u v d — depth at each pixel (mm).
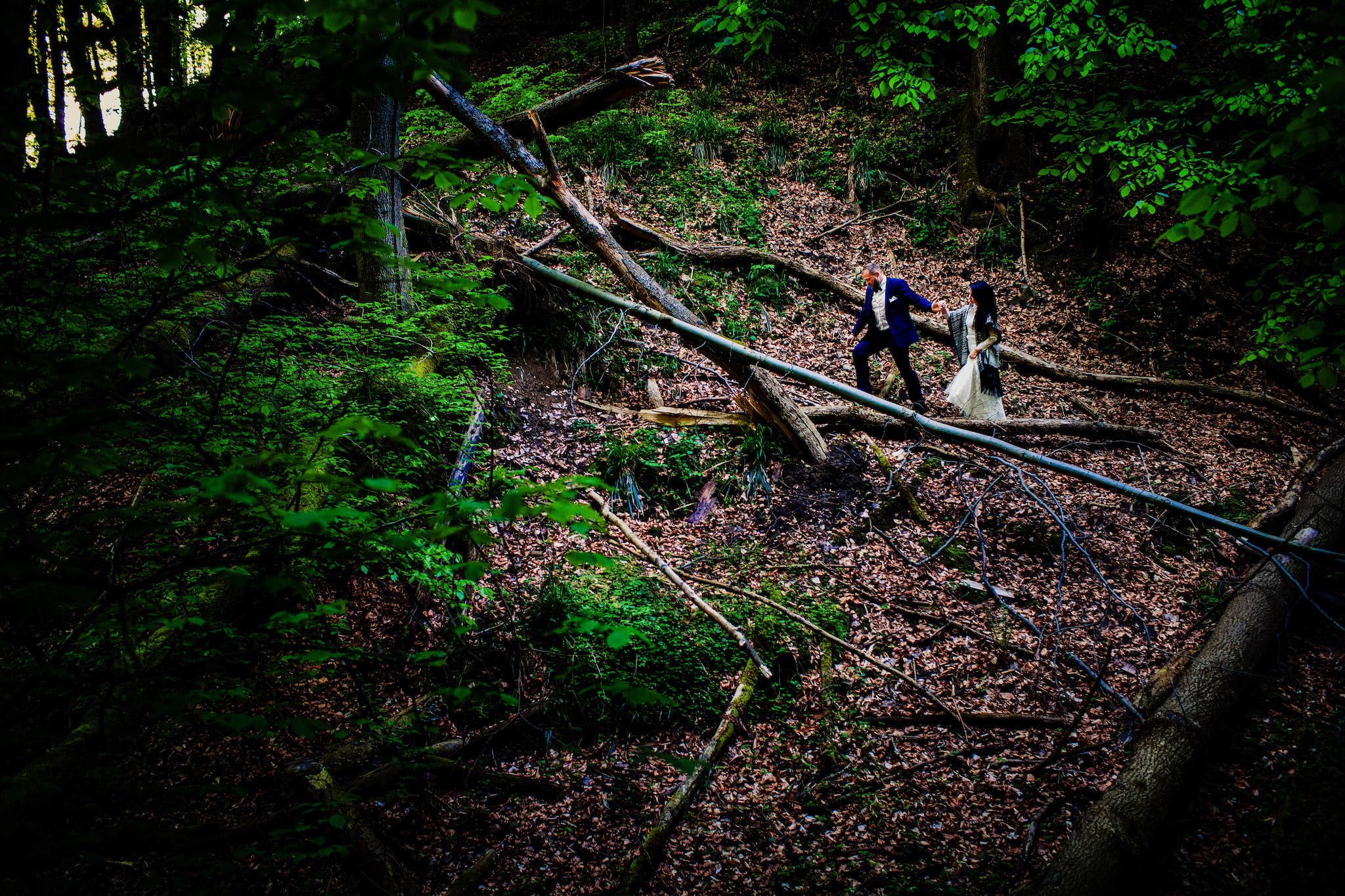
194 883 2555
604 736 4305
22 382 1640
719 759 4164
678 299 8547
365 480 1597
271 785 3609
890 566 5703
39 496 1942
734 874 3520
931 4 7590
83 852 2182
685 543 5828
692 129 11766
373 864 3293
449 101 6250
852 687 4672
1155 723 4211
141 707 2500
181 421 3145
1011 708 4527
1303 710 4559
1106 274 10570
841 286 9516
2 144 1824
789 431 6562
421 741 4078
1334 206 2535
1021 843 3652
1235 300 10312
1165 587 5656
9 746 1937
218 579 2119
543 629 4691
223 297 4914
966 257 11141
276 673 3473
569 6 15203
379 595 4863
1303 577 5312
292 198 5695
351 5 1503
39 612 1510
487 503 1733
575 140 10930
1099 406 8289
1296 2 5863
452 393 5586
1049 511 5254
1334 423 8312
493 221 8859
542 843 3652
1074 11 7434
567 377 7234
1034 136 12688
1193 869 3549
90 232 2307
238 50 1747
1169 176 11422
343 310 7004
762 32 7273
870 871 3525
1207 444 7656
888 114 13211
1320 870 3418
